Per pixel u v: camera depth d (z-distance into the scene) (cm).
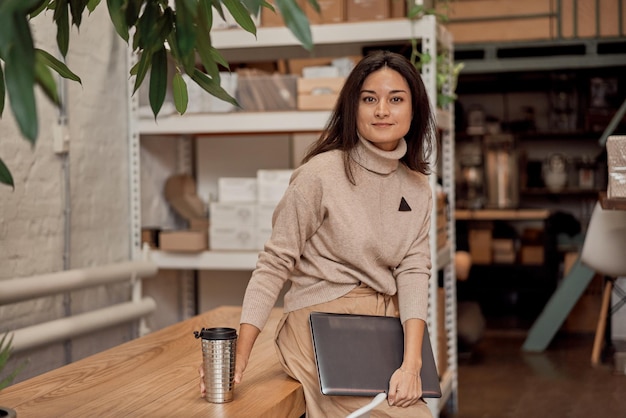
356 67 208
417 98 212
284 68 463
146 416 178
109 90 377
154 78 138
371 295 214
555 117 716
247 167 472
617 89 684
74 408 184
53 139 331
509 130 732
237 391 201
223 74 380
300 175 208
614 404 413
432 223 361
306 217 206
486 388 452
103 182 372
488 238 700
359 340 204
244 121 380
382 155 206
